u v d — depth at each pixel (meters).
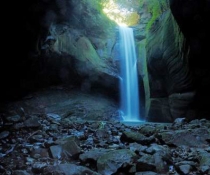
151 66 16.92
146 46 18.53
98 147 5.82
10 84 17.05
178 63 14.05
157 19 18.56
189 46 12.45
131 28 23.69
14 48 14.30
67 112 17.50
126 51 22.53
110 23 23.80
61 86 20.09
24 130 7.77
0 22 12.27
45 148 5.32
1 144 6.17
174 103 14.66
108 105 20.20
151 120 17.11
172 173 3.95
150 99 17.31
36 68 18.00
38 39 15.27
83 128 9.53
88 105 18.95
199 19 11.56
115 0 25.06
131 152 4.35
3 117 9.26
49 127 8.87
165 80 15.79
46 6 13.62
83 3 20.94
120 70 22.19
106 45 22.83
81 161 4.47
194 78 13.01
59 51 19.09
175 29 14.35
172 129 8.36
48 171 3.73
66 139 5.70
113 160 4.05
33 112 16.61
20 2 12.03
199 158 4.60
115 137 7.41
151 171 3.81
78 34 21.09
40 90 19.11
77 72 20.39
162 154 4.43
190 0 11.48
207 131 6.82
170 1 12.33
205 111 12.95
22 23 13.09
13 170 4.04
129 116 21.12
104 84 21.23
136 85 21.39
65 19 19.91
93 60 20.97
